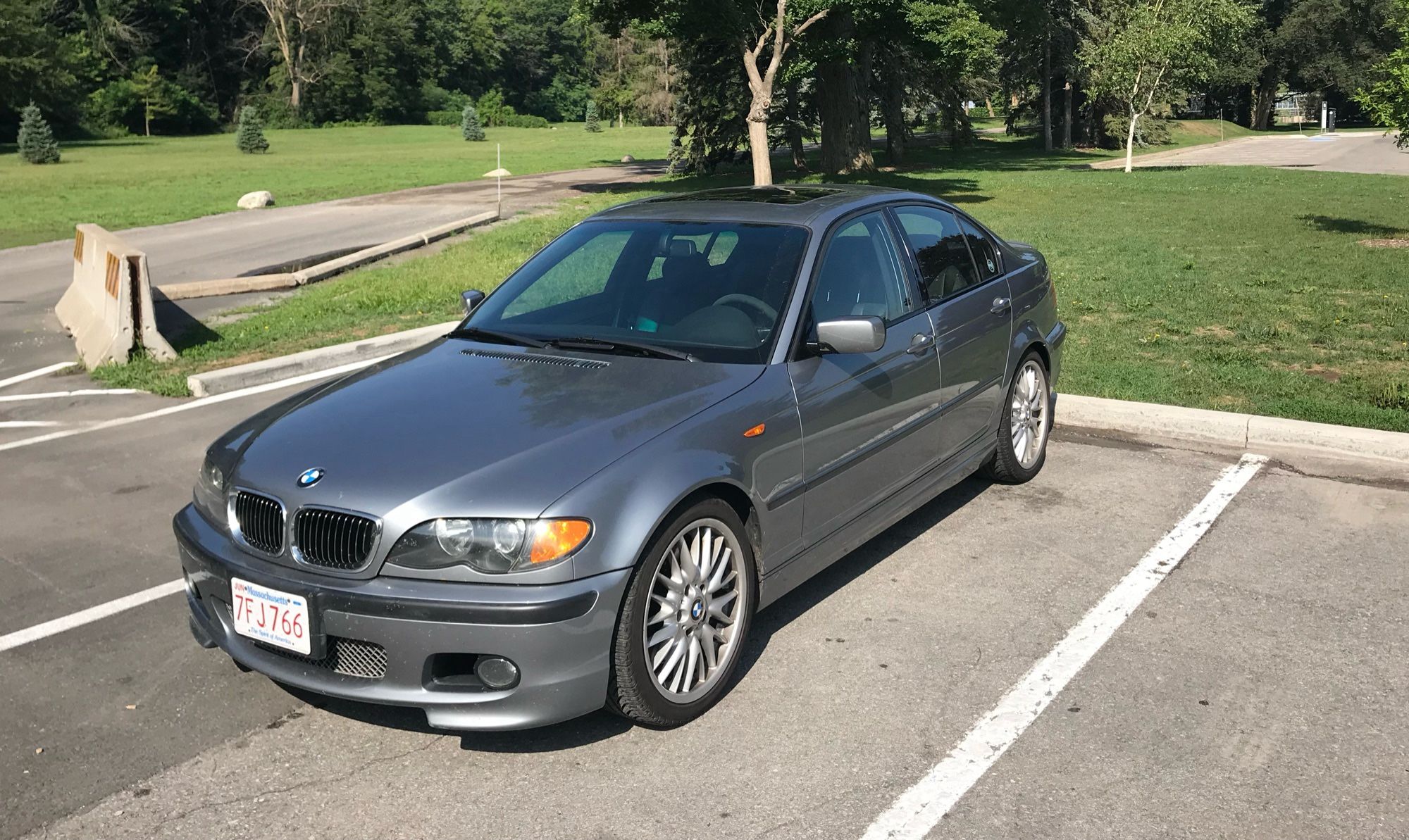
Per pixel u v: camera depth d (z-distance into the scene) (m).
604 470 3.44
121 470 6.85
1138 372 8.17
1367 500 5.66
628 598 3.43
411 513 3.31
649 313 4.46
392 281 14.05
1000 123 101.44
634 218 5.07
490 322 4.75
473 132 73.94
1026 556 5.07
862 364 4.49
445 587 3.27
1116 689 3.84
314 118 98.44
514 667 3.29
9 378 9.71
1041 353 6.16
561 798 3.28
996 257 5.93
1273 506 5.61
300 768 3.49
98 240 11.78
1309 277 13.00
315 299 12.99
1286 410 6.90
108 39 87.69
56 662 4.28
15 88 70.12
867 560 5.07
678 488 3.52
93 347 10.26
